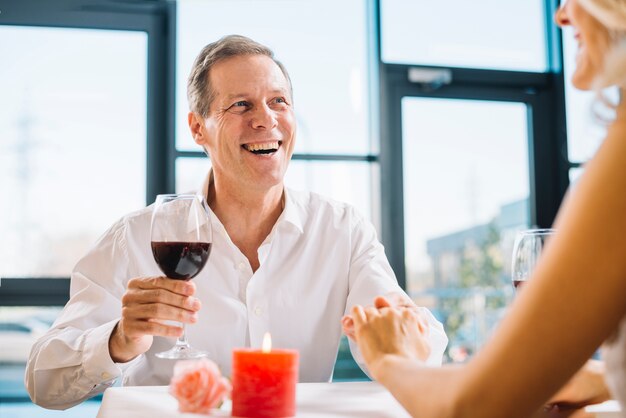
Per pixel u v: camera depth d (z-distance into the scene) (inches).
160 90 130.9
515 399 25.5
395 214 138.9
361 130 139.8
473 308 142.2
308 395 42.5
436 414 27.4
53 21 127.6
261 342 60.6
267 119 61.4
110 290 60.9
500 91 148.6
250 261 64.7
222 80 62.4
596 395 37.0
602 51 27.8
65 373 51.8
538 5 151.0
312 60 137.3
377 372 33.1
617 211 24.0
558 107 149.0
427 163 143.0
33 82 126.8
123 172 128.6
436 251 141.9
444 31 145.3
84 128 127.9
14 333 122.3
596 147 27.4
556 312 24.6
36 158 125.9
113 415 35.7
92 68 128.9
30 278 123.0
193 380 35.8
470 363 27.3
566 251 24.7
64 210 126.0
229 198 63.7
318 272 64.0
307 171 136.2
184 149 129.6
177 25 130.8
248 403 34.8
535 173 149.1
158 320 47.1
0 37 125.8
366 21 140.6
